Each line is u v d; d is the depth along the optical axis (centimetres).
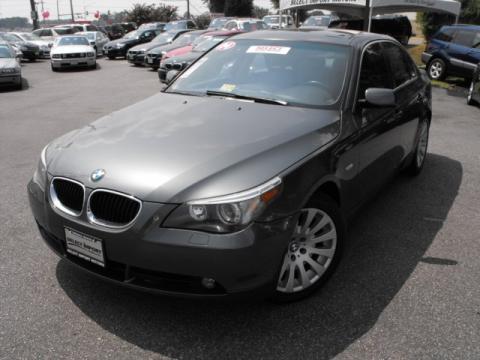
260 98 366
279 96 365
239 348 267
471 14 2462
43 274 338
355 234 415
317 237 311
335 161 314
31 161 632
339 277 342
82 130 337
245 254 248
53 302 305
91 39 2675
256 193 253
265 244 255
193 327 283
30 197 311
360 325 288
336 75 370
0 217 438
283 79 379
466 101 1173
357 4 1547
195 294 256
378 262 365
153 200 251
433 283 338
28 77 1739
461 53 1411
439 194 516
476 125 888
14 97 1251
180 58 1347
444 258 375
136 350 264
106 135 313
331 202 311
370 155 377
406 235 414
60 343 268
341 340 275
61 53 1917
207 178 256
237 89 384
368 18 1531
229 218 246
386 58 450
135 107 378
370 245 394
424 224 438
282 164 275
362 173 366
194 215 246
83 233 270
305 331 282
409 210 470
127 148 288
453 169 607
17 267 347
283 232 265
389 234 416
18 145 725
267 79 384
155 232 249
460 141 760
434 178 569
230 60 420
